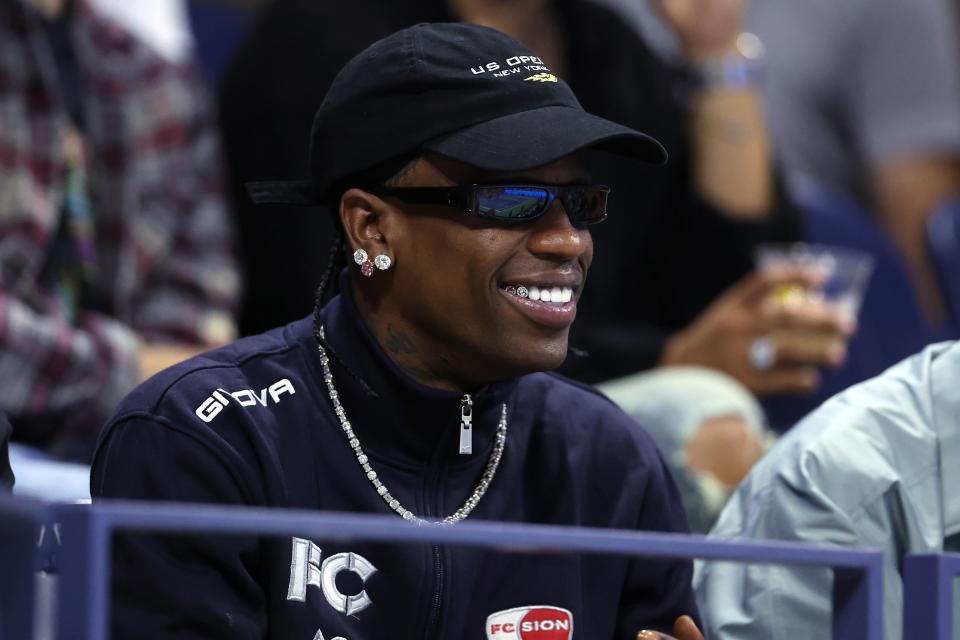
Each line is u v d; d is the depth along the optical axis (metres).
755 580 7.37
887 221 17.86
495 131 6.65
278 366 7.12
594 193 6.91
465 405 7.06
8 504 4.54
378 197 6.91
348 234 7.00
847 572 5.67
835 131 17.84
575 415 7.61
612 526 7.43
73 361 10.38
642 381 11.16
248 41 12.37
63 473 8.76
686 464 10.43
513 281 6.76
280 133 11.88
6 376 10.19
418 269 6.85
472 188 6.67
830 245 14.83
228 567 6.55
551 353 6.84
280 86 11.91
